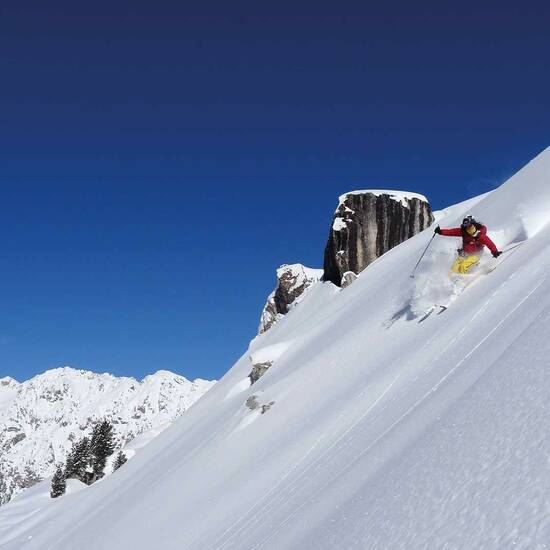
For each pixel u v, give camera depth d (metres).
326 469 7.73
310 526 5.51
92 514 23.97
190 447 21.36
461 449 4.03
